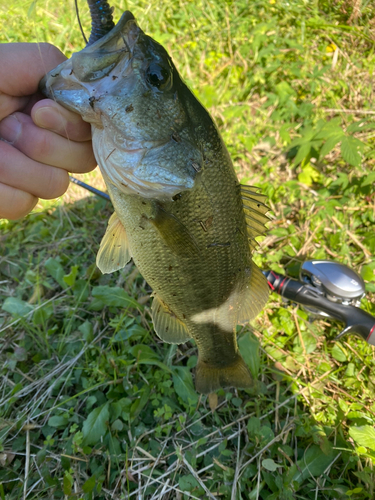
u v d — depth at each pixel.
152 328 0.32
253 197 0.22
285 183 0.42
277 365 0.31
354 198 0.41
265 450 0.27
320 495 0.26
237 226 0.21
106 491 0.25
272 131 0.48
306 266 0.31
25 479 0.25
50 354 0.32
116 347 0.32
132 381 0.30
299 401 0.30
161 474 0.26
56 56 0.19
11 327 0.33
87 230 0.40
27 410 0.29
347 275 0.30
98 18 0.17
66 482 0.24
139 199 0.19
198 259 0.21
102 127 0.18
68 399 0.27
